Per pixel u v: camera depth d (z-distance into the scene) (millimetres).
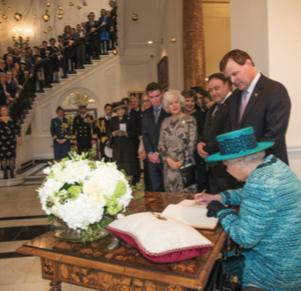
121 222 1303
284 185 1259
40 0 11773
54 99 11055
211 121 2898
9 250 3041
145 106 4715
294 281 1288
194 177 2902
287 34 2857
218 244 1243
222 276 1318
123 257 1143
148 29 9703
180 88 7207
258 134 2205
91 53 11094
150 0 8523
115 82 11164
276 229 1283
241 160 1381
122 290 1099
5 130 6875
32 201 5188
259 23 2969
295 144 2895
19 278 2455
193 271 1019
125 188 1339
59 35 11594
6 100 7613
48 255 1200
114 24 10883
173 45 7762
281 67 2861
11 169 7047
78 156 1480
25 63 10172
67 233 1291
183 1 6465
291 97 2898
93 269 1143
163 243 1079
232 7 3488
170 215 1532
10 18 11766
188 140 2943
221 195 1718
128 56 10836
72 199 1219
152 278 997
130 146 5020
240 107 2400
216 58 8945
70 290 2281
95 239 1300
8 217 4227
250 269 1397
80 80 11016
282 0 2828
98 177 1294
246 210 1257
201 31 6398
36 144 11062
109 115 6723
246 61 2182
